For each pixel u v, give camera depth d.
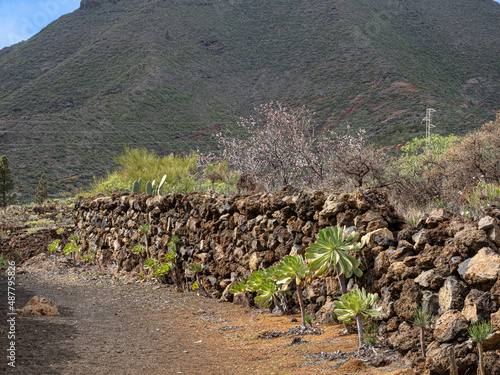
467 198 5.13
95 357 4.12
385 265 4.10
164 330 5.30
